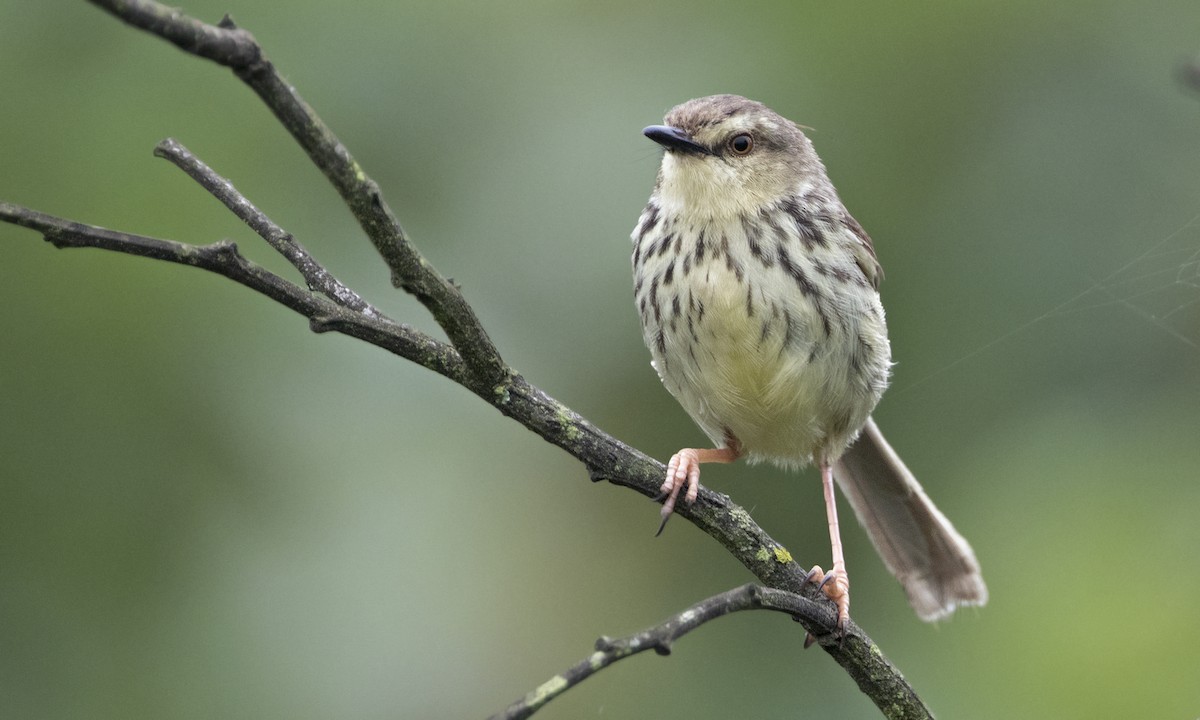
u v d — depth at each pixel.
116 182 10.38
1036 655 10.80
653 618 11.45
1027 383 11.46
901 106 11.62
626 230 10.94
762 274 8.80
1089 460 11.30
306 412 10.46
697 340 8.95
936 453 11.38
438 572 10.56
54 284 10.21
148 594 10.09
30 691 9.73
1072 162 11.70
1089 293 11.53
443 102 11.05
